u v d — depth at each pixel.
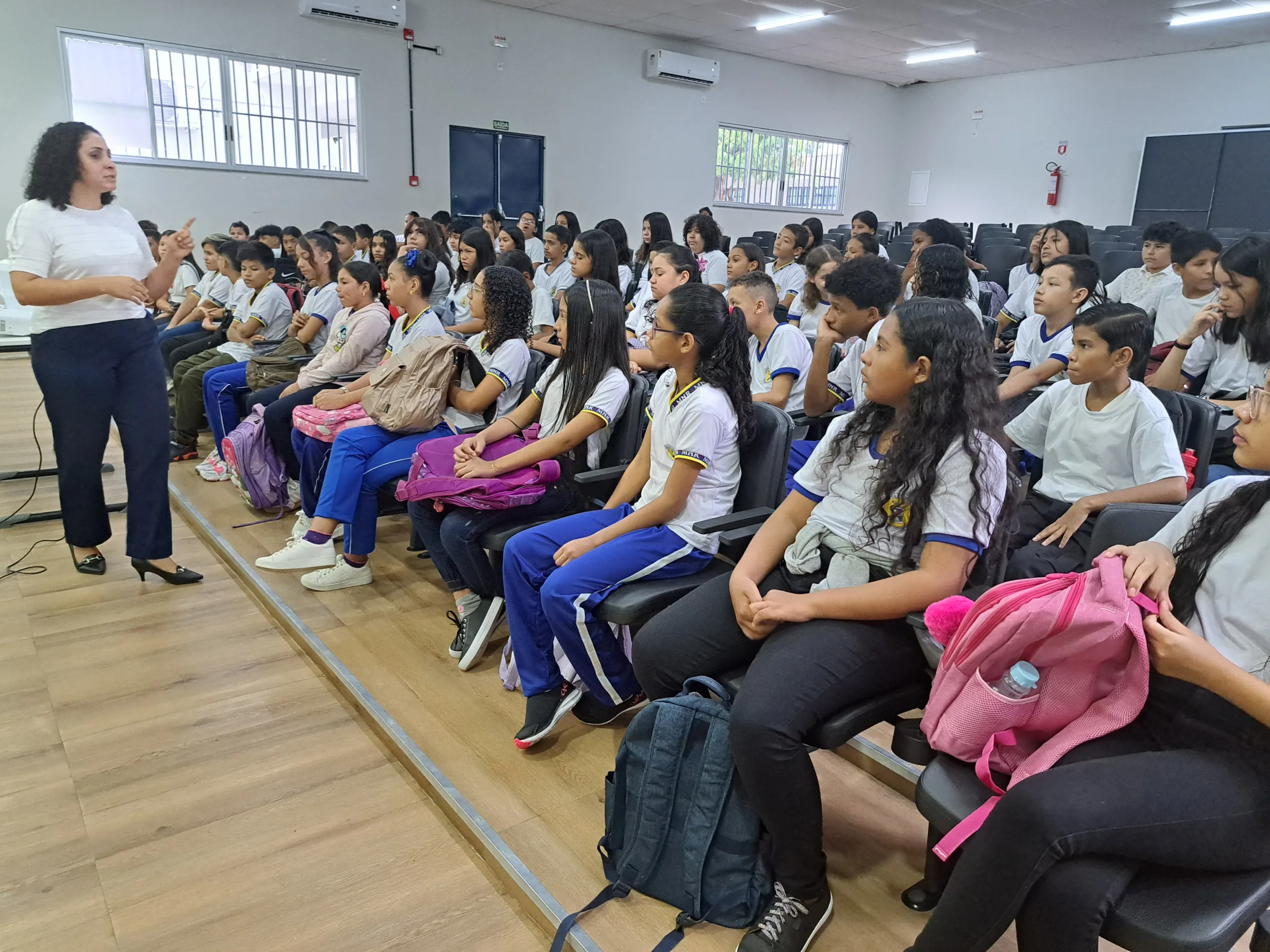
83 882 1.38
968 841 0.97
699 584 1.64
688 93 9.94
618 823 1.37
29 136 6.40
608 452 2.09
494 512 1.98
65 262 2.15
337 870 1.43
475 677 2.03
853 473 1.41
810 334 3.34
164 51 6.79
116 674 2.03
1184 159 9.28
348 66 7.64
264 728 1.84
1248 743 0.96
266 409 3.00
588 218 9.60
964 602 1.15
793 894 1.25
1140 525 1.21
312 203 7.76
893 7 7.76
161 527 2.46
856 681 1.22
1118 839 0.88
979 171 11.28
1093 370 1.72
